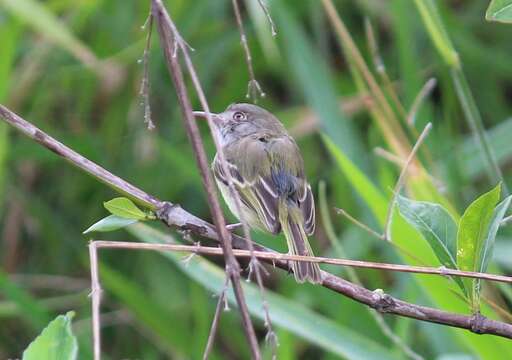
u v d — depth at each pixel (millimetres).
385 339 10344
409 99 11078
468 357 8812
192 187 12188
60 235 12258
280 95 13375
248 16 12891
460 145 11539
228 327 11508
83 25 12234
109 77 12352
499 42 13188
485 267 5902
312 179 12555
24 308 10344
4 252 12258
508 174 12062
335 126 11633
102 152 12359
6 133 10938
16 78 12070
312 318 8586
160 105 12711
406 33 11164
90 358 10742
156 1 5227
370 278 11148
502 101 13016
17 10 10266
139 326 11656
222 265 11195
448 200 9375
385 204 8156
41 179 12516
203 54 12680
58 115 12680
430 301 9461
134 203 6422
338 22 9578
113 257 12125
